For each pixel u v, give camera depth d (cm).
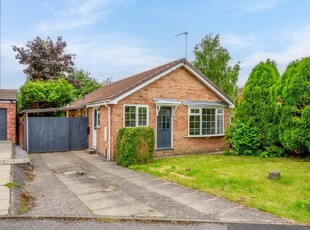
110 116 1342
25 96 2134
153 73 1431
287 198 667
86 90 3362
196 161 1238
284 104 1310
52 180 907
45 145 1616
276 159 1295
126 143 1165
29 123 1581
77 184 847
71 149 1692
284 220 536
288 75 1322
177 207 619
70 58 3219
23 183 837
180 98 1540
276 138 1385
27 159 1145
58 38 3198
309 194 694
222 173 941
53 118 1642
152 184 840
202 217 556
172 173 981
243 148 1466
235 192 725
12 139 1964
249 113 1484
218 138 1695
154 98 1443
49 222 530
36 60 3022
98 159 1360
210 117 1659
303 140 1214
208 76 3062
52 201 667
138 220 541
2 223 521
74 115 2139
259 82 1473
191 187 791
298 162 1189
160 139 1478
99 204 643
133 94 1380
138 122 1393
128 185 829
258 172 953
